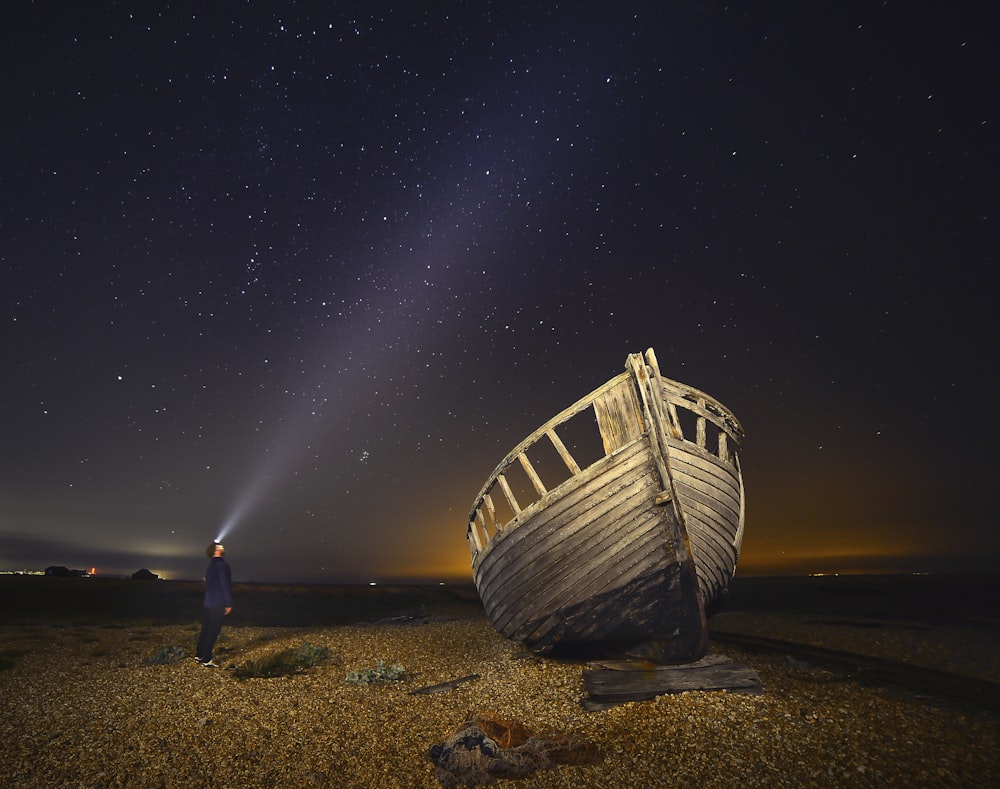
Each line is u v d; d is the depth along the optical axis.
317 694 9.21
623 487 8.78
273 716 7.96
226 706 8.43
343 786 5.73
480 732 6.52
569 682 8.91
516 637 10.26
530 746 6.29
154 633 16.61
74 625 18.47
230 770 6.10
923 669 9.47
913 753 5.87
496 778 5.80
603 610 9.26
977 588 20.75
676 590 8.98
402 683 10.09
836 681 8.79
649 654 9.59
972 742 6.14
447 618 20.22
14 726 7.47
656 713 7.19
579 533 9.01
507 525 9.54
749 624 16.31
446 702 8.63
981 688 8.27
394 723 7.64
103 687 9.59
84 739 6.97
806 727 6.56
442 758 6.11
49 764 6.23
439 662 12.10
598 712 7.52
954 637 13.12
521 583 9.61
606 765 5.95
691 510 8.95
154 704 8.52
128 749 6.66
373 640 14.83
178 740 6.96
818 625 15.56
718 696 7.58
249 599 26.30
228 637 15.81
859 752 5.91
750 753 5.97
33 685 9.76
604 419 9.07
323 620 21.00
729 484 9.62
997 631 13.82
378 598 27.11
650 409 8.77
